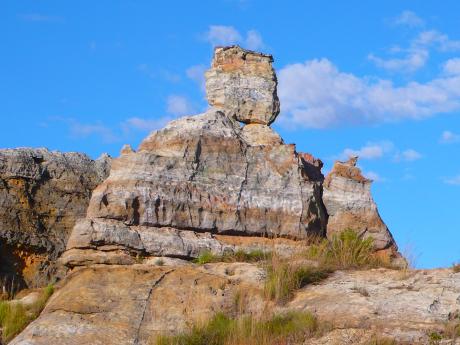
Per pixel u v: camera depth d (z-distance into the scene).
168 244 28.16
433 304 21.38
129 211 28.45
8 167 31.20
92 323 23.45
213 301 24.02
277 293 23.50
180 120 30.59
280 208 29.86
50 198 31.72
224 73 32.03
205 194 29.31
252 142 31.20
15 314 25.67
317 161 33.50
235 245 29.11
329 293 23.17
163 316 23.70
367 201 31.41
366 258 26.55
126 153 29.67
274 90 32.25
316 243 28.95
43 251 30.95
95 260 27.69
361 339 20.19
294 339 20.73
